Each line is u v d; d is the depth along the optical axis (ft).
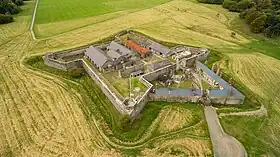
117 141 167.32
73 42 299.38
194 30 349.20
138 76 225.35
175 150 160.97
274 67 260.42
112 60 234.17
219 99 201.67
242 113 193.88
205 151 160.76
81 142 164.45
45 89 216.54
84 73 242.17
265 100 210.18
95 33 326.85
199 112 193.77
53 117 184.96
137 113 188.34
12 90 213.87
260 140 171.01
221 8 456.45
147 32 333.83
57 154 154.51
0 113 187.73
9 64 252.83
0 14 366.84
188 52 266.16
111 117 188.44
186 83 223.51
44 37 315.17
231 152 160.86
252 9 383.65
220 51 288.92
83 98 207.31
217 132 176.14
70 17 387.75
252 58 277.03
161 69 231.50
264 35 339.36
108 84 213.05
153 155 157.17
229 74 241.35
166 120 185.98
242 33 348.38
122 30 335.26
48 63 251.19
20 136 167.63
